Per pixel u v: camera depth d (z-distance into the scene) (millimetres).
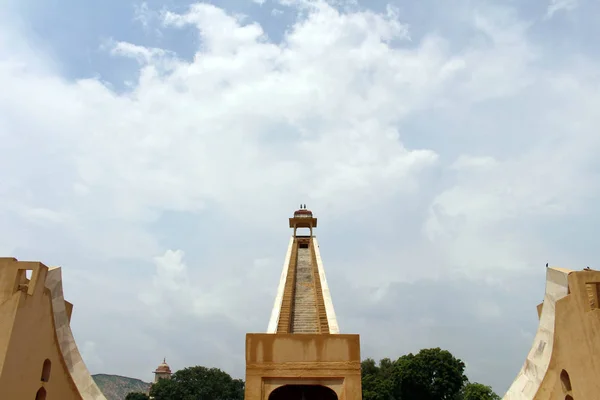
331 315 21344
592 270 13172
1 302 12906
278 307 22547
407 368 44781
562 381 13656
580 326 12742
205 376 57375
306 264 30391
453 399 44594
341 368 15820
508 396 15953
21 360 13047
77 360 16172
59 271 15570
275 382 15719
